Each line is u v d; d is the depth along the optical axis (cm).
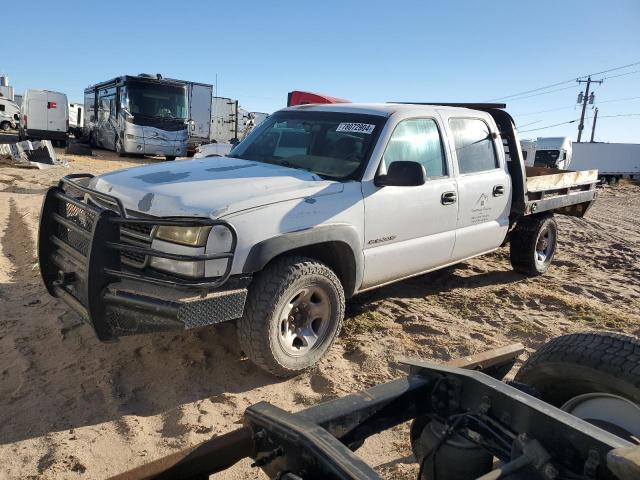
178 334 468
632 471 152
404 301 606
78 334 456
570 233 1216
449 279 715
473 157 586
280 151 516
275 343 386
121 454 312
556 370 262
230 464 195
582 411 266
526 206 648
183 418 349
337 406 211
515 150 646
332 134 500
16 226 873
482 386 222
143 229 373
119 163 2141
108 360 418
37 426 333
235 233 349
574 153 4172
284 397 385
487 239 610
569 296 676
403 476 308
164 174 431
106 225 346
